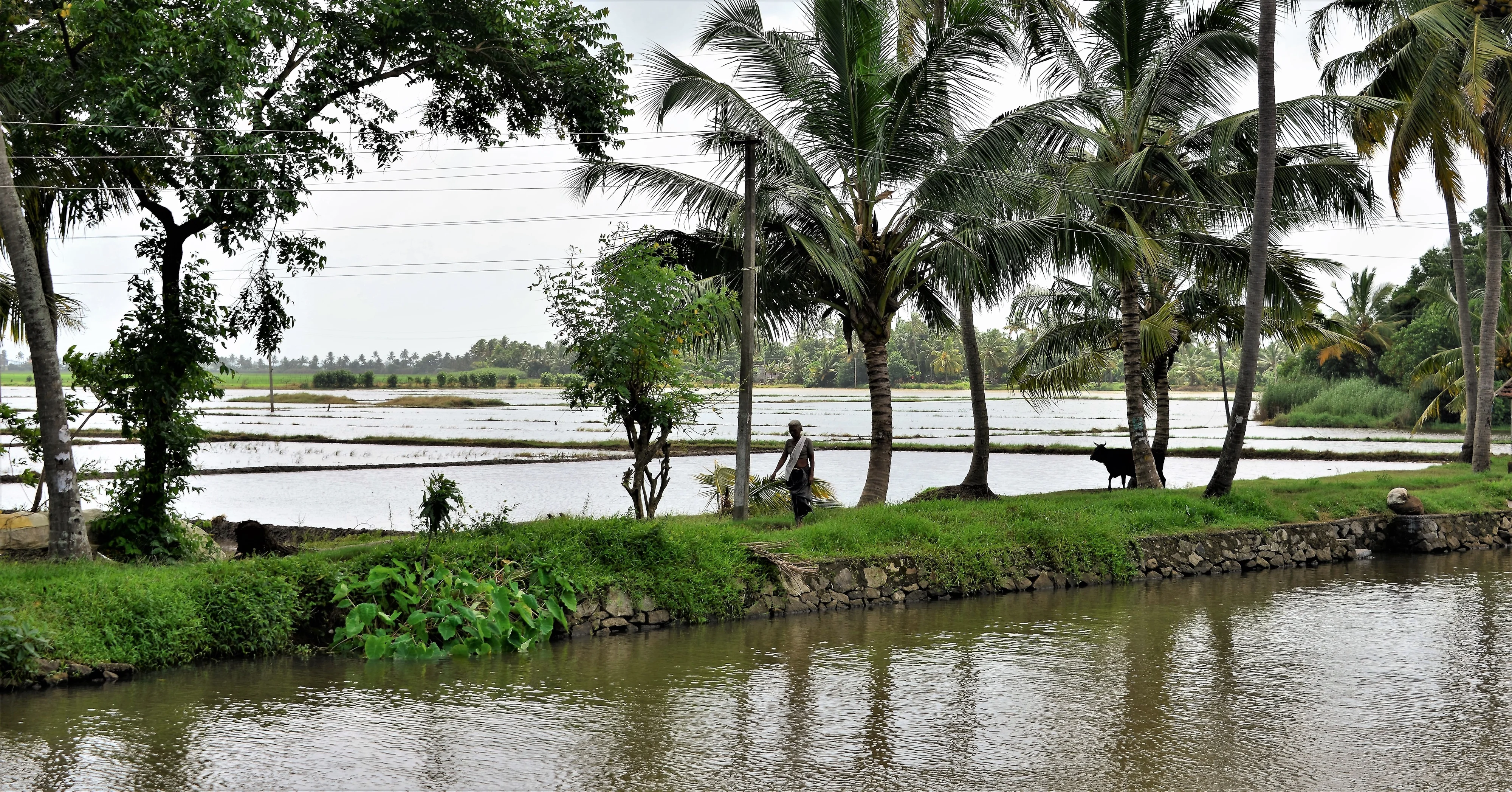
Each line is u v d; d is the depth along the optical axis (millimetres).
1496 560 18656
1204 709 8672
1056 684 9547
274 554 13562
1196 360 162625
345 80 15344
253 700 8945
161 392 13070
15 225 11773
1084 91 17844
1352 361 69438
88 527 13078
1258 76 17688
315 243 15422
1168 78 19000
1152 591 15172
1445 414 61719
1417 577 16516
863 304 18594
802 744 7707
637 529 12992
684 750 7539
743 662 10523
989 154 17469
